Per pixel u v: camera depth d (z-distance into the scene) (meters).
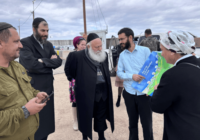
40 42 2.05
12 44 1.02
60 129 2.78
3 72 1.03
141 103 1.92
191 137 0.93
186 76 0.97
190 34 1.10
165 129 1.20
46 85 2.04
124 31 1.94
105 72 2.14
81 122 2.12
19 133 1.07
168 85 1.01
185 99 0.97
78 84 2.10
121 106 3.74
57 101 4.15
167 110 1.13
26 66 1.89
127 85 2.02
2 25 1.00
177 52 1.06
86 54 2.10
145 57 1.97
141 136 2.49
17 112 0.99
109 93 2.17
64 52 12.07
